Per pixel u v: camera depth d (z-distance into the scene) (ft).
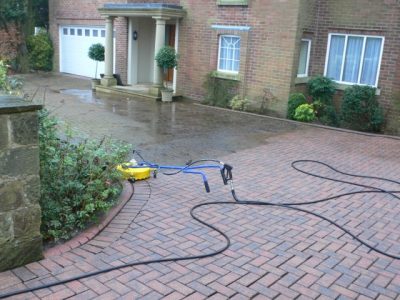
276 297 11.25
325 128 35.35
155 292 11.19
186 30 45.50
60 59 66.39
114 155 17.22
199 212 16.67
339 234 15.29
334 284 12.00
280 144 29.19
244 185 20.24
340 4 37.42
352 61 37.78
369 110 34.99
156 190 18.92
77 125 32.19
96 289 11.23
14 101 11.91
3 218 11.59
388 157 26.91
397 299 11.43
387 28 34.99
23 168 11.78
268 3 38.47
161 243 13.96
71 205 14.61
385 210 17.84
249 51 40.63
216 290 11.41
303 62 40.01
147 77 54.24
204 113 39.65
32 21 66.03
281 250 13.85
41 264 12.32
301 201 18.45
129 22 50.78
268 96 39.88
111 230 14.73
